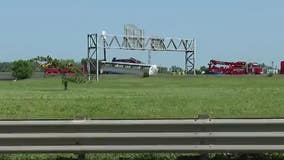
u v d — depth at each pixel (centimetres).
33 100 3816
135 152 1274
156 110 2775
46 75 15000
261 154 1342
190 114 2497
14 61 16575
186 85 9812
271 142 1248
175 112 2633
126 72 17425
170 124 1258
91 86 9506
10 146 1281
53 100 3822
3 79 16912
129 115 2461
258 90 5888
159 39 17762
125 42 16950
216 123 1253
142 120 1265
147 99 3931
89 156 1368
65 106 3095
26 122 1277
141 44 17400
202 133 1259
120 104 3291
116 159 1350
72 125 1272
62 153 1302
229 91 5769
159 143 1266
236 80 11694
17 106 3092
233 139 1256
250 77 13112
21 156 1379
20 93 5775
